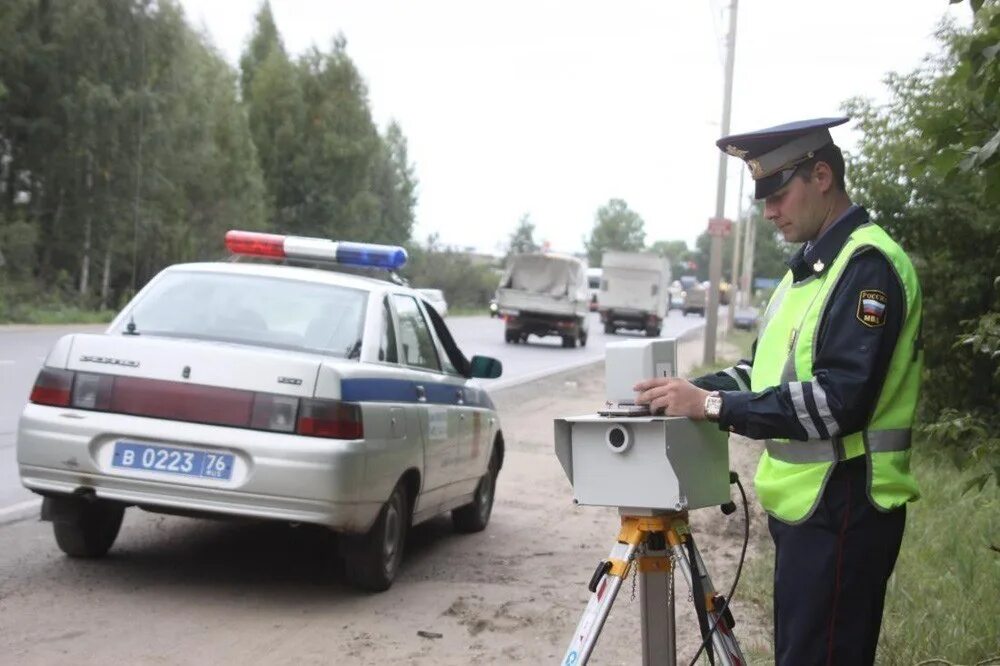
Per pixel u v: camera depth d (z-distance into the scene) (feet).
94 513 20.29
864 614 10.09
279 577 20.70
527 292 119.65
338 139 212.23
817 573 10.06
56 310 118.83
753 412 9.92
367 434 18.40
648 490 10.19
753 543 25.35
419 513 21.88
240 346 19.80
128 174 137.80
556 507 30.04
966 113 13.74
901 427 10.14
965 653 15.74
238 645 16.51
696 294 302.66
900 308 9.89
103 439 18.19
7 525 23.49
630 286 161.48
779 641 10.42
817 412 9.71
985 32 13.15
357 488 18.15
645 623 10.96
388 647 16.80
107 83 133.90
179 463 17.94
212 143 157.69
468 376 25.66
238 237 24.95
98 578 19.71
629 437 10.20
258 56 227.61
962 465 14.71
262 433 17.81
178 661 15.62
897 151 33.24
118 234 140.15
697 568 10.68
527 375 78.02
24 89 128.98
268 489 17.65
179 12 144.05
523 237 338.13
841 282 10.00
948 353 33.40
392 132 277.64
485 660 16.40
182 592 19.22
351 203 214.48
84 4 130.11
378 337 20.70
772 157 10.49
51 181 132.67
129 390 18.24
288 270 22.04
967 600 18.49
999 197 13.60
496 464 27.43
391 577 20.25
